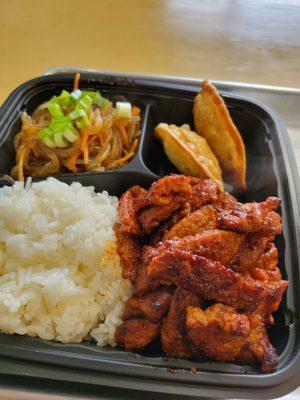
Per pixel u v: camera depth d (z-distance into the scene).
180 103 0.27
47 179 0.21
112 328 0.17
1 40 0.36
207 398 0.14
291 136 0.28
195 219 0.18
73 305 0.17
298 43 0.38
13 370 0.14
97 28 0.38
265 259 0.18
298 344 0.15
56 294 0.17
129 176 0.22
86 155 0.23
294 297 0.16
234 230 0.17
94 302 0.18
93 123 0.24
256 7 0.44
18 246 0.18
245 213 0.17
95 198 0.21
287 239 0.18
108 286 0.18
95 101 0.25
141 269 0.17
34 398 0.14
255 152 0.26
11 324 0.16
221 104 0.24
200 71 0.33
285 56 0.36
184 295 0.15
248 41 0.38
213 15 0.42
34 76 0.32
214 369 0.14
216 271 0.15
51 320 0.17
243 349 0.15
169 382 0.14
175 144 0.23
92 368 0.14
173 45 0.36
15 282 0.17
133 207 0.19
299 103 0.30
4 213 0.19
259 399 0.14
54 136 0.23
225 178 0.25
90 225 0.19
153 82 0.27
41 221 0.18
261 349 0.15
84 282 0.18
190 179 0.21
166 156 0.26
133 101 0.27
